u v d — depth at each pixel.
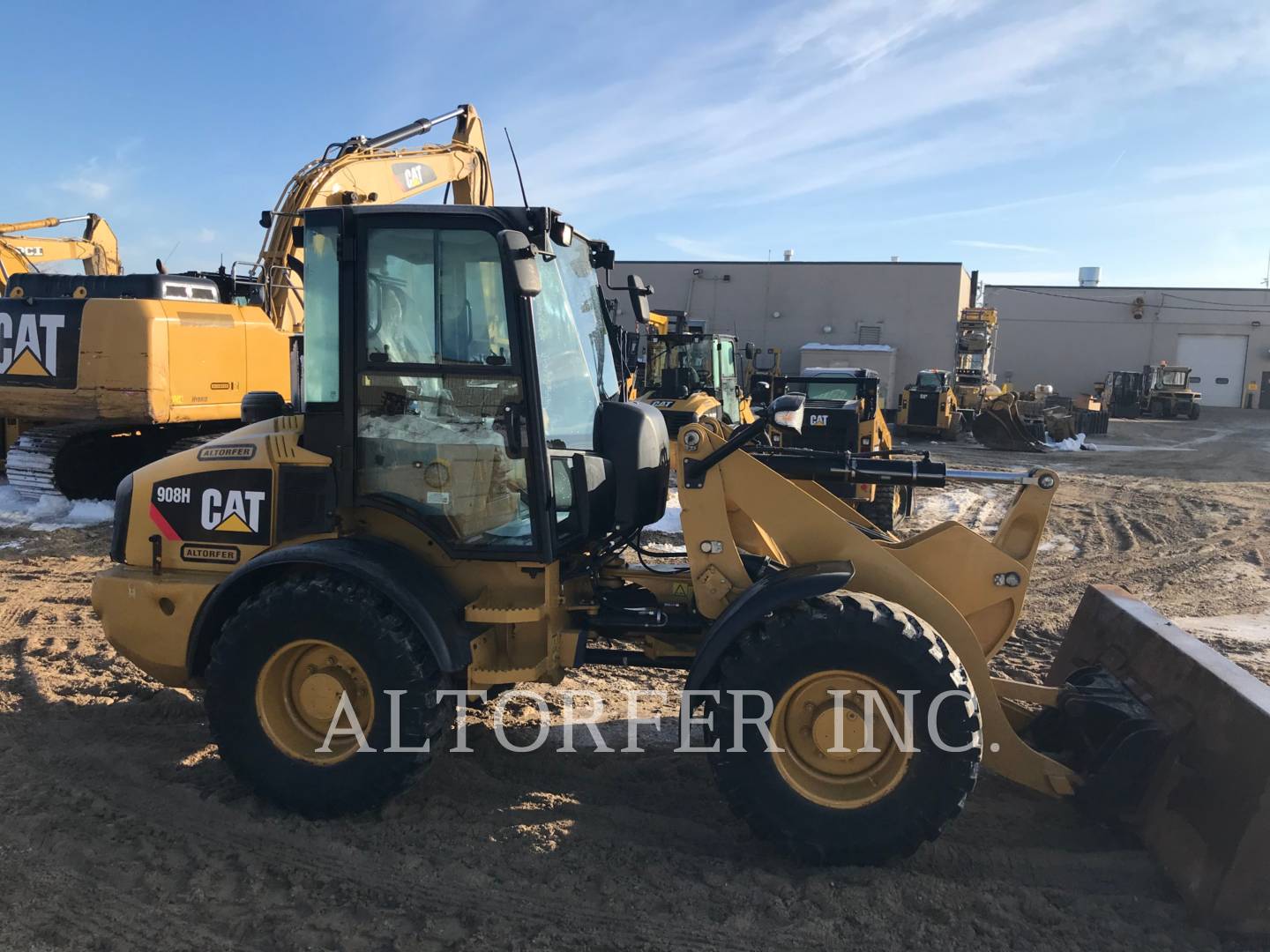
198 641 3.75
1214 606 7.71
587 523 3.79
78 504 10.05
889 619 3.25
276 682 3.65
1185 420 40.19
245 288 11.60
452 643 3.50
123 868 3.33
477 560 3.68
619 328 4.71
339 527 3.74
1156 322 52.59
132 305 9.38
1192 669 3.39
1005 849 3.50
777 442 10.76
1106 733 3.61
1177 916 3.10
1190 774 3.22
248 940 2.96
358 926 3.02
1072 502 13.69
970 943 2.96
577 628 3.85
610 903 3.15
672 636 4.04
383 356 3.66
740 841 3.60
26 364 9.66
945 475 3.79
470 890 3.22
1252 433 31.88
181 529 3.93
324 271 3.67
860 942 2.96
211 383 10.12
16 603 6.81
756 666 3.29
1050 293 53.91
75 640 5.96
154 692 5.05
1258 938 2.96
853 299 37.50
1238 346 51.66
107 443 10.60
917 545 3.81
